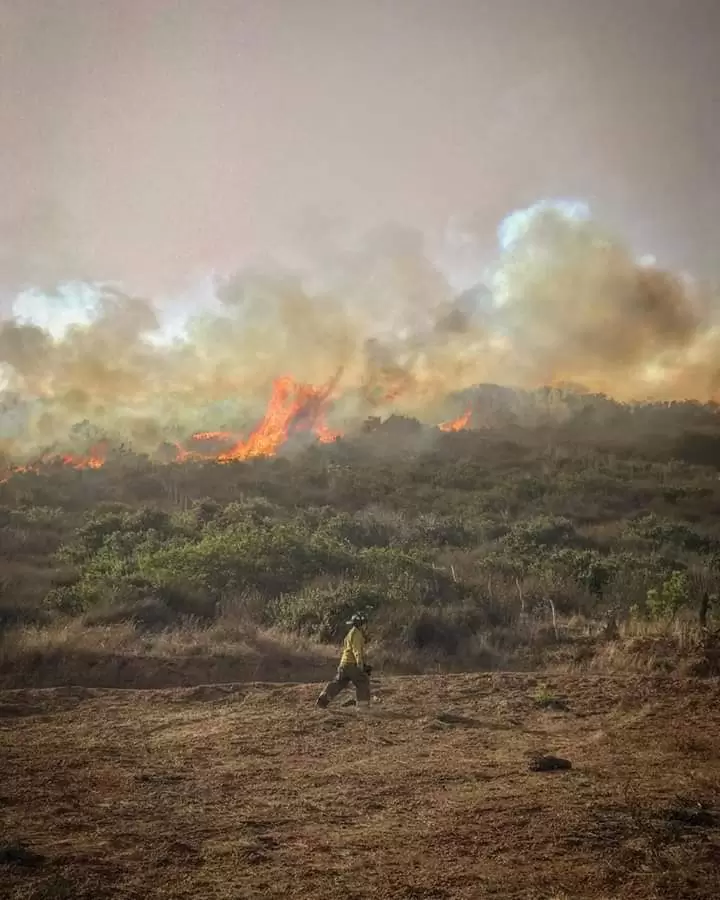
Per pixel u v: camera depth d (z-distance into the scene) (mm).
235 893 5488
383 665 15305
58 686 13383
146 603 18219
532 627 17750
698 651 13914
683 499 43938
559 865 5871
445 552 27453
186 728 9969
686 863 5859
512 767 8344
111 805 7250
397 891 5504
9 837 6461
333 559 22875
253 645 15797
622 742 9250
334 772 8219
